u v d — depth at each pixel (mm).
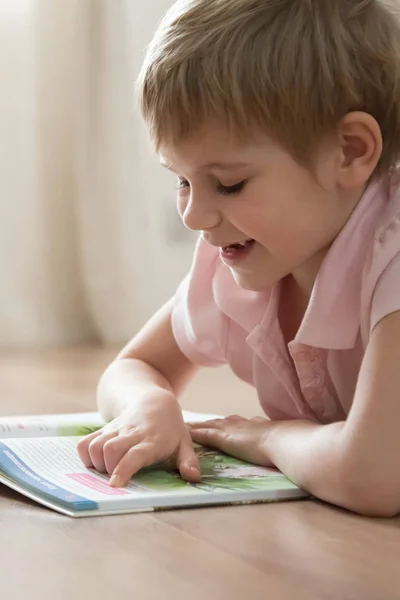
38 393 1771
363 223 978
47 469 995
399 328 883
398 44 989
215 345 1253
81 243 2672
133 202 2730
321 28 952
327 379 1086
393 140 993
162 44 977
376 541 811
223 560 743
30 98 2592
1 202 2588
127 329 2758
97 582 688
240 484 974
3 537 802
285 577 705
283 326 1137
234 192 939
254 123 917
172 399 1077
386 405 873
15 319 2637
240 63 925
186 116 928
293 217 951
